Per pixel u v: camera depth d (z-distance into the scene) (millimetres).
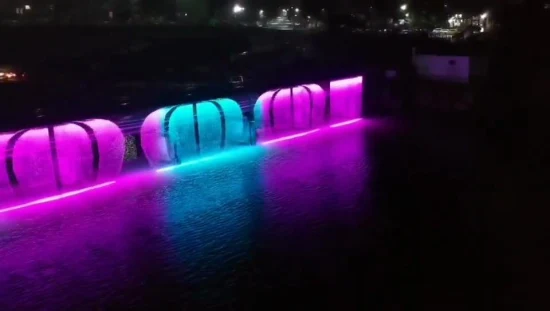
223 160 11703
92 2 49281
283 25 56531
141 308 5422
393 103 18016
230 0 63125
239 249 6820
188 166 11281
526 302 5230
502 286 5578
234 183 9867
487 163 10703
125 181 10242
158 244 7098
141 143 10797
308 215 8000
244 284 5852
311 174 10312
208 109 11914
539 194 8633
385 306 5246
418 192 8969
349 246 6785
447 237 6977
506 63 14000
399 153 11789
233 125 12547
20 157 8953
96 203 8961
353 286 5695
